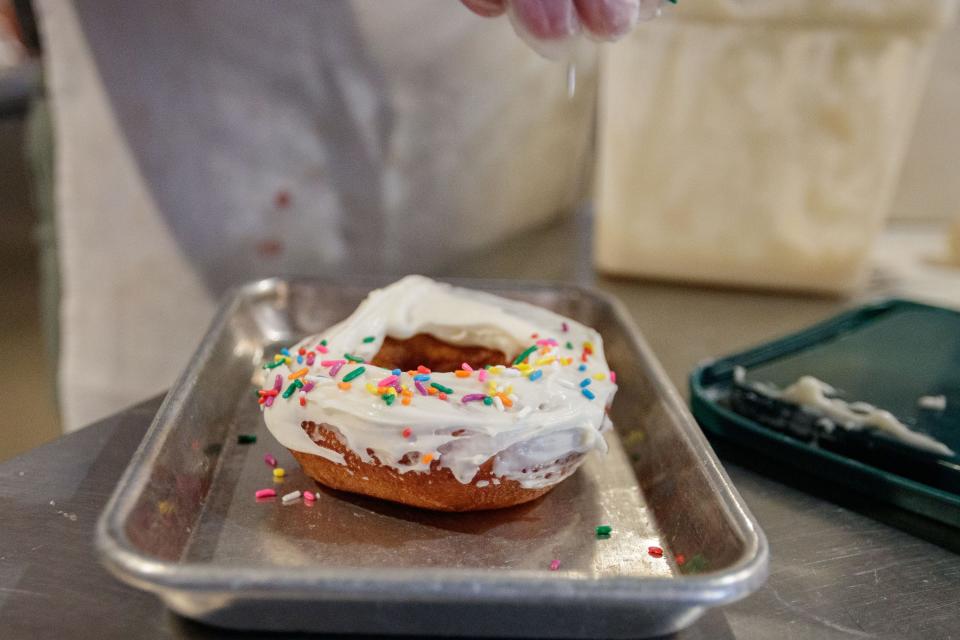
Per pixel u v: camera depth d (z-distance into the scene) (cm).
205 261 60
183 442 35
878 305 50
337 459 35
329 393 35
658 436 37
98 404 62
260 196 60
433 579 27
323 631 29
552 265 62
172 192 58
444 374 36
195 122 57
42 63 61
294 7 56
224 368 40
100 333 62
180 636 29
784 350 45
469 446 34
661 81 52
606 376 38
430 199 67
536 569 33
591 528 35
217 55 56
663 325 52
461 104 64
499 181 69
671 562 33
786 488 38
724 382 43
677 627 29
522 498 36
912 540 35
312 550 33
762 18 50
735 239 55
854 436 38
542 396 36
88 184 58
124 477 31
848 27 49
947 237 64
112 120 57
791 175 53
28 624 30
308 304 46
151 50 55
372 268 66
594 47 70
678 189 55
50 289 65
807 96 51
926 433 38
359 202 63
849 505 37
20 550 32
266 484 37
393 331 41
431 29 60
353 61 59
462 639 29
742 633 31
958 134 70
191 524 34
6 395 86
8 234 96
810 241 55
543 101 69
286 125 59
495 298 43
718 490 32
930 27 49
